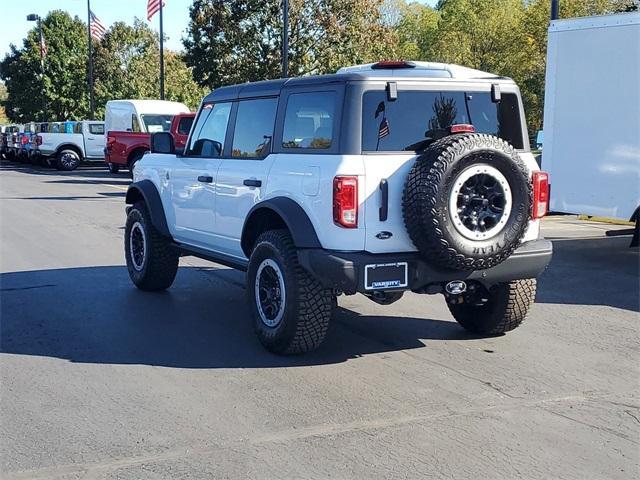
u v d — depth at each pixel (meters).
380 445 4.30
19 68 60.34
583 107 10.59
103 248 11.52
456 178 5.16
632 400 5.07
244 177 6.44
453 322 7.21
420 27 64.69
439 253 5.23
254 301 6.14
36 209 16.94
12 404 4.98
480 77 5.99
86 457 4.16
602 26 10.23
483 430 4.53
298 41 26.94
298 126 5.93
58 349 6.23
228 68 27.64
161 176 8.03
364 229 5.36
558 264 10.33
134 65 51.25
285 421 4.67
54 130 35.06
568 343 6.47
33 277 9.25
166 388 5.28
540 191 6.00
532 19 39.28
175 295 8.32
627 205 10.25
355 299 8.22
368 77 5.48
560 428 4.57
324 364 5.84
